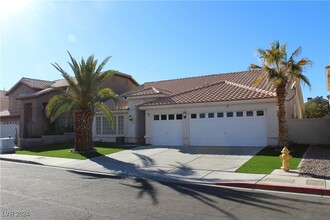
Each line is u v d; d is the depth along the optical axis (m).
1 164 17.28
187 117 21.81
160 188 10.25
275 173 11.88
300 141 20.02
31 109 34.31
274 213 7.27
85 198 8.80
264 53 17.48
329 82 21.73
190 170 13.46
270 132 19.02
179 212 7.38
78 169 15.02
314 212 7.33
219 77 28.80
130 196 9.05
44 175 13.15
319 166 12.71
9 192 9.60
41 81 38.31
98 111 27.94
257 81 19.17
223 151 18.20
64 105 21.03
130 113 26.05
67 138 30.02
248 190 9.89
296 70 16.83
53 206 7.91
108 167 15.09
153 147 21.48
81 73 20.80
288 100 21.36
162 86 30.70
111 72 22.03
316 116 38.97
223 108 20.56
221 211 7.45
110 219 6.84
